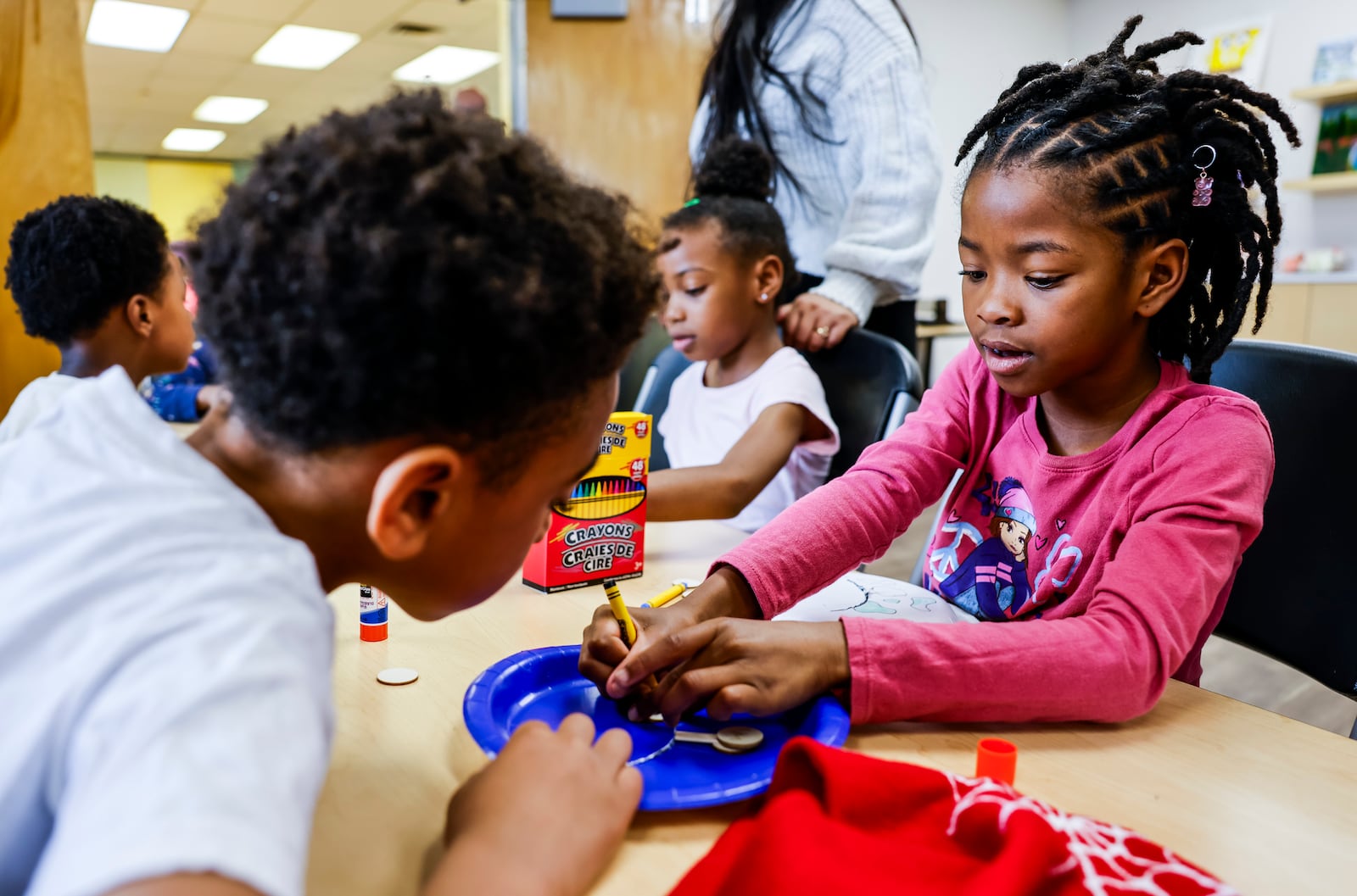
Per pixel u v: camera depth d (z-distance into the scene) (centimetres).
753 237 144
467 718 57
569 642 74
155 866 28
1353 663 81
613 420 89
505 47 341
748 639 62
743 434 137
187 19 566
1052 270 70
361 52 645
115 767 31
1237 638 90
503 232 40
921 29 477
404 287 38
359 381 39
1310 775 56
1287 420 87
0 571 38
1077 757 58
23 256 142
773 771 52
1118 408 81
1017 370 74
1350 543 82
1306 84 443
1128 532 71
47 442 43
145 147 1059
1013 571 88
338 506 44
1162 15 495
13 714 34
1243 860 47
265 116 869
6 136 195
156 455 42
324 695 38
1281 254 439
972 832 44
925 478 92
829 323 147
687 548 106
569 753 49
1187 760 58
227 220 42
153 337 150
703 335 145
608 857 45
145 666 34
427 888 40
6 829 34
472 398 40
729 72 173
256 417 42
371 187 39
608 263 45
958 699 60
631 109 342
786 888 39
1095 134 70
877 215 156
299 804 33
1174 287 74
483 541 47
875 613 83
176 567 37
